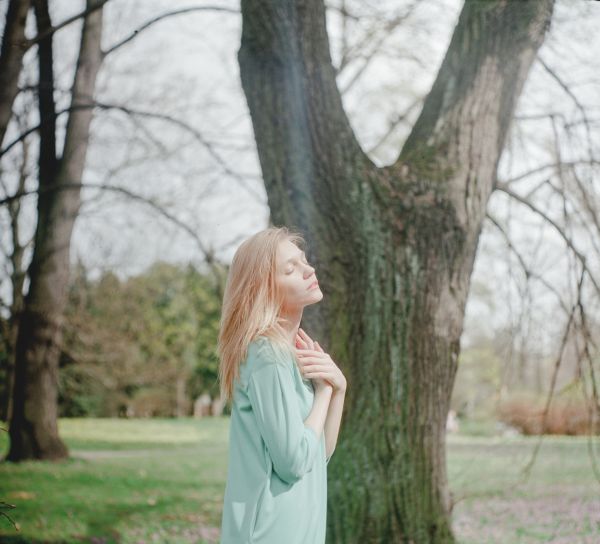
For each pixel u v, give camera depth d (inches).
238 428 89.0
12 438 548.7
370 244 189.5
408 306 188.9
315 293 94.4
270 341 87.7
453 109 202.4
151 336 1125.1
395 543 183.0
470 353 806.5
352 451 187.2
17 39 279.3
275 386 84.2
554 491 371.6
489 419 746.2
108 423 1073.5
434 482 190.5
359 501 185.6
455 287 195.3
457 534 285.4
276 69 191.3
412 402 187.9
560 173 260.1
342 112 196.2
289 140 191.5
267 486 84.7
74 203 550.6
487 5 203.9
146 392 1279.5
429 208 191.9
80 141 538.3
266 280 91.3
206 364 1251.2
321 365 90.6
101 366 947.3
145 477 493.4
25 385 551.2
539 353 312.8
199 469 550.3
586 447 472.1
